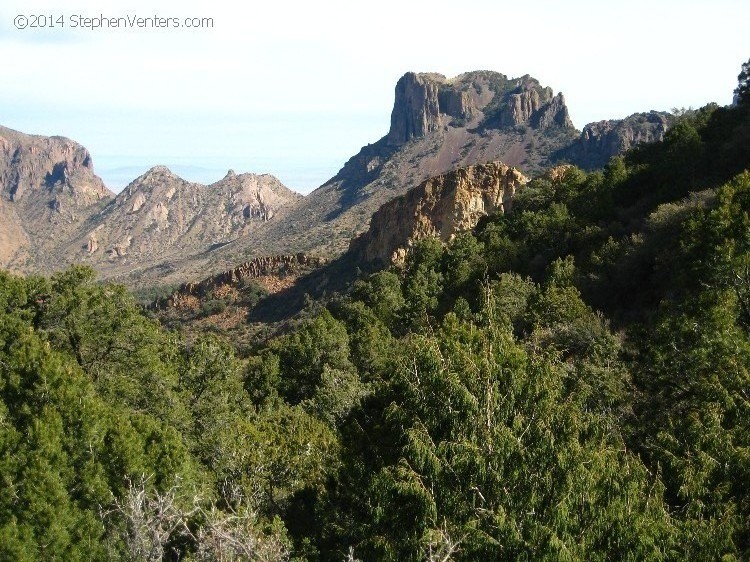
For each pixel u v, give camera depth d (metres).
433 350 12.04
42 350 17.33
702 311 17.28
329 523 15.72
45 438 14.67
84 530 14.10
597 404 15.84
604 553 9.55
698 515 10.88
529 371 12.11
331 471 18.33
